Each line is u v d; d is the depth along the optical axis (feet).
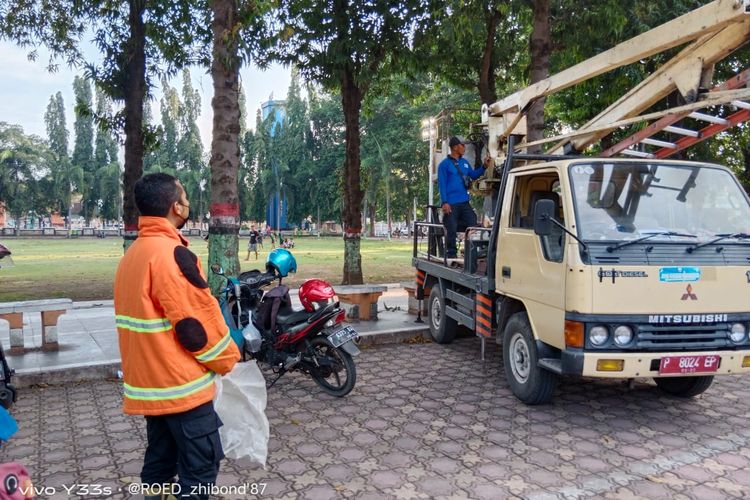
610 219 15.70
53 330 23.38
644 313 14.70
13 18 36.52
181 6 39.50
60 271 63.98
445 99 126.72
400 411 17.13
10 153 220.43
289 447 14.37
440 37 39.91
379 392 19.06
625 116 18.89
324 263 73.41
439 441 14.75
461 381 20.33
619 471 12.99
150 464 9.94
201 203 244.63
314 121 223.30
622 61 17.71
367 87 39.42
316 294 18.40
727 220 16.46
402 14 37.52
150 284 8.69
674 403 17.92
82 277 56.70
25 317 32.12
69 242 161.17
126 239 34.65
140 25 35.06
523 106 21.85
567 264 15.05
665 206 16.30
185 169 253.24
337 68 38.83
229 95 22.67
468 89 47.80
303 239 192.34
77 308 35.06
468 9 34.73
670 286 14.84
